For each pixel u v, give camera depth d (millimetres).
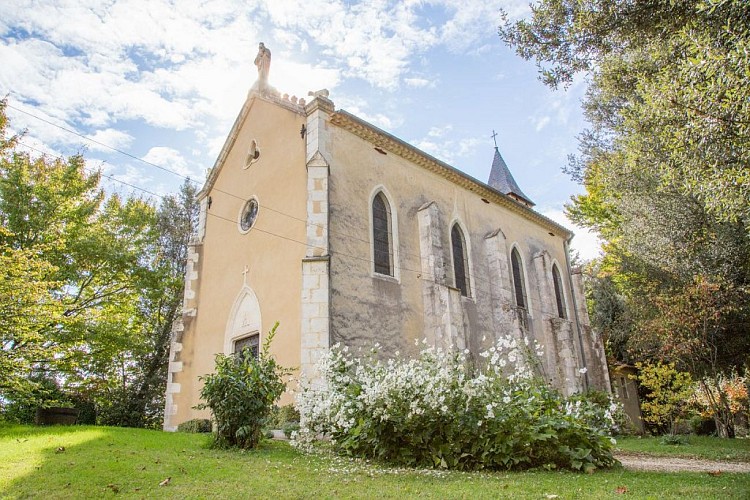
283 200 15656
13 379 13922
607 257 24312
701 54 7910
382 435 7977
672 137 9609
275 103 16938
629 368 26703
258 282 15750
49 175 19406
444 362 8703
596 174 22031
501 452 7312
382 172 16594
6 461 7098
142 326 24516
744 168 7766
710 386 19016
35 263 13914
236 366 9602
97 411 20969
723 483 6340
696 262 15281
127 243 21109
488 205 21609
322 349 11969
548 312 22562
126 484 5926
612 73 13898
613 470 7508
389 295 15141
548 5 12047
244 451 8734
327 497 5387
